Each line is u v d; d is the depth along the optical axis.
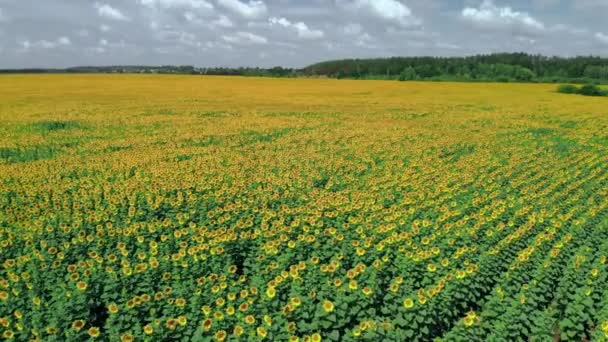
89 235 11.36
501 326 7.95
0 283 8.67
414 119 39.53
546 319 8.35
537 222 13.08
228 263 10.32
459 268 10.27
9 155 22.53
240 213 13.47
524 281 9.97
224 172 18.56
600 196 17.09
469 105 52.34
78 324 7.57
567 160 23.52
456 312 8.75
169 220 12.19
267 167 20.20
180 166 19.66
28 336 7.62
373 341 7.34
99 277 9.26
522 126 35.59
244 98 56.53
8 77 89.62
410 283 9.32
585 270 10.28
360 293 8.47
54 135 27.83
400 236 11.02
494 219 13.70
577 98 64.69
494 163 22.19
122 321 7.93
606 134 32.69
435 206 14.66
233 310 7.83
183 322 7.67
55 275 9.50
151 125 32.44
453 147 26.64
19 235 11.28
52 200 14.72
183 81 84.44
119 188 15.80
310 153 23.34
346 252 10.85
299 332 7.75
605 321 8.16
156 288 9.40
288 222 13.18
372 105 50.78
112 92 60.41
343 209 13.56
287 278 9.09
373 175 19.25
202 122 34.31
